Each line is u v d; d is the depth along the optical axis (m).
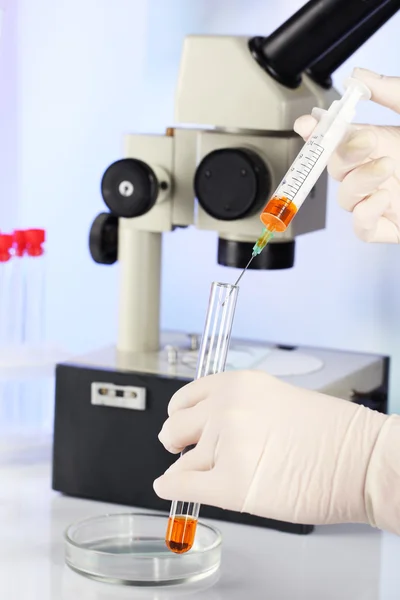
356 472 1.24
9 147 2.31
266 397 1.27
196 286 2.23
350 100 1.31
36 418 1.94
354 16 1.49
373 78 1.41
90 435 1.67
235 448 1.24
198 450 1.26
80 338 2.34
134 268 1.81
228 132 1.63
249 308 2.21
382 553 1.50
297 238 2.15
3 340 1.94
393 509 1.22
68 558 1.39
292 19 1.53
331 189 2.11
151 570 1.34
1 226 2.33
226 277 2.21
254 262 1.66
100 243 1.80
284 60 1.56
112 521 1.49
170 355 1.72
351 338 2.14
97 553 1.35
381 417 1.27
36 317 1.96
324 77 1.73
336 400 1.29
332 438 1.25
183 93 1.60
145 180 1.67
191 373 1.65
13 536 1.51
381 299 2.11
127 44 2.20
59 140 2.28
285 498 1.25
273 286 2.18
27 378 1.81
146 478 1.65
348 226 2.11
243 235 1.65
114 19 2.20
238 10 2.12
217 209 1.58
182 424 1.27
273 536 1.55
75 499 1.69
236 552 1.48
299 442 1.25
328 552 1.49
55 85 2.27
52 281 2.34
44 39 2.26
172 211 1.75
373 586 1.37
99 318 2.32
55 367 1.69
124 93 2.22
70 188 2.29
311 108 1.63
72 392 1.68
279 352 1.89
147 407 1.63
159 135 1.74
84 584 1.34
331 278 2.14
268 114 1.55
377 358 1.90
